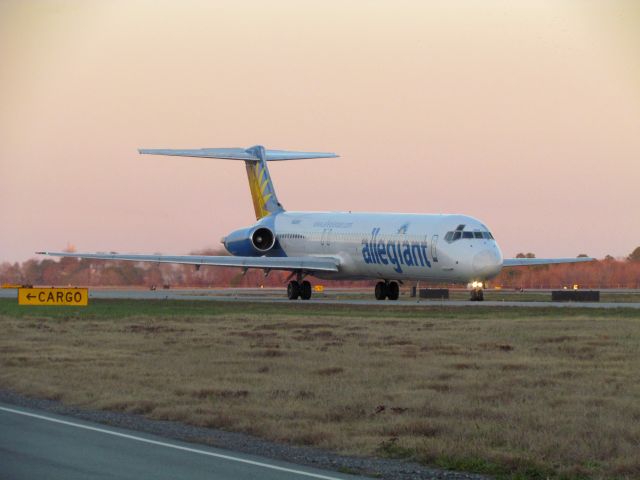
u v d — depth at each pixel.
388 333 90.25
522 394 54.09
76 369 66.19
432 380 60.12
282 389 56.34
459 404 50.56
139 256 154.50
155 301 155.12
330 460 38.25
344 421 47.12
